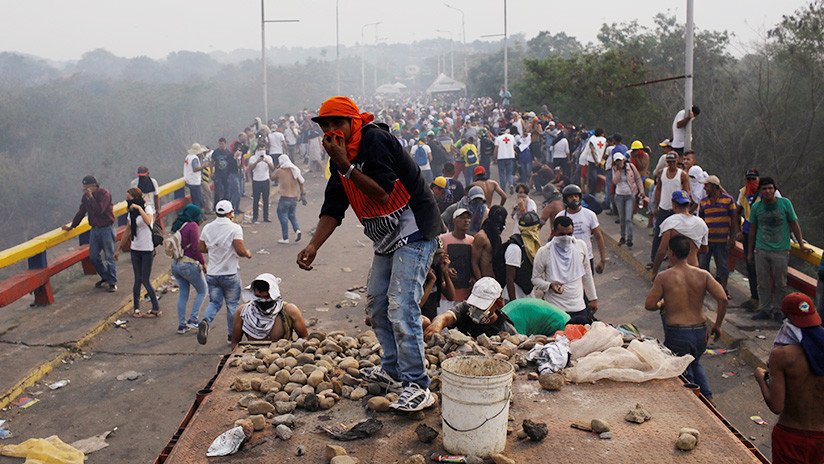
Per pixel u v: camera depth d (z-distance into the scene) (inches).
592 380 149.8
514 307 231.3
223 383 154.7
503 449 118.9
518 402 140.4
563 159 732.0
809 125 796.0
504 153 747.4
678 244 245.9
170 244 361.1
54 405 286.7
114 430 265.3
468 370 129.5
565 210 353.1
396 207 130.3
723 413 267.4
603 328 169.3
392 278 135.0
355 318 389.7
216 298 344.2
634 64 908.0
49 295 406.0
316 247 134.1
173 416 277.6
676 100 923.4
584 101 947.3
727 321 344.2
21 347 336.8
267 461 119.1
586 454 116.9
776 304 341.1
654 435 122.8
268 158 666.8
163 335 371.6
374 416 136.6
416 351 135.6
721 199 375.2
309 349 173.8
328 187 136.9
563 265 284.4
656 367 150.9
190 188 669.9
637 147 558.9
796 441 179.8
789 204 334.0
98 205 421.1
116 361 335.0
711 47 1121.4
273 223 675.4
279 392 144.6
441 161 820.0
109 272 433.7
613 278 457.1
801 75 844.0
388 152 123.1
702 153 885.2
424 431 123.5
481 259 301.0
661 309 251.8
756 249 344.2
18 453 237.6
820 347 173.6
